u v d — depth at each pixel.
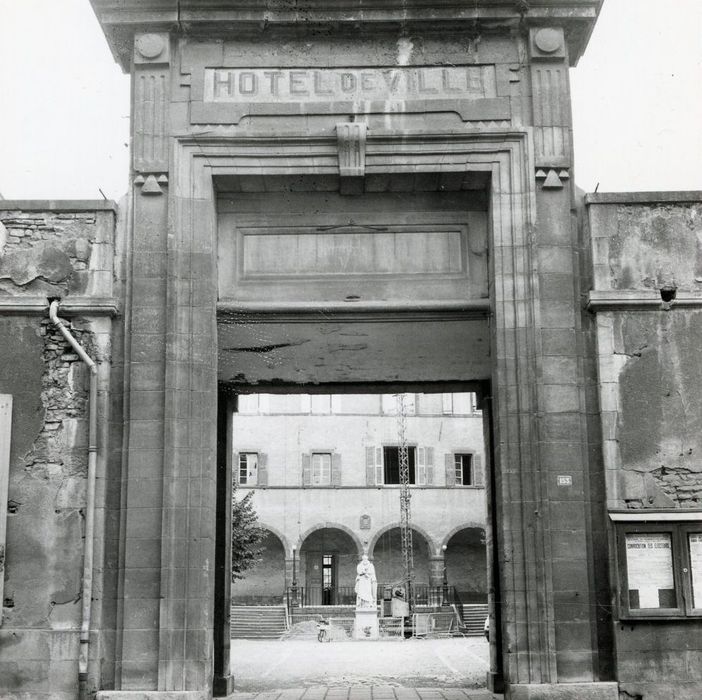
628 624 11.31
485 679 16.67
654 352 11.95
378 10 12.52
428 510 45.56
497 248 12.20
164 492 11.59
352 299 12.69
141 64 12.53
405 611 38.59
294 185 12.65
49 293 12.05
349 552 46.69
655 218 12.27
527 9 12.49
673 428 11.78
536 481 11.61
